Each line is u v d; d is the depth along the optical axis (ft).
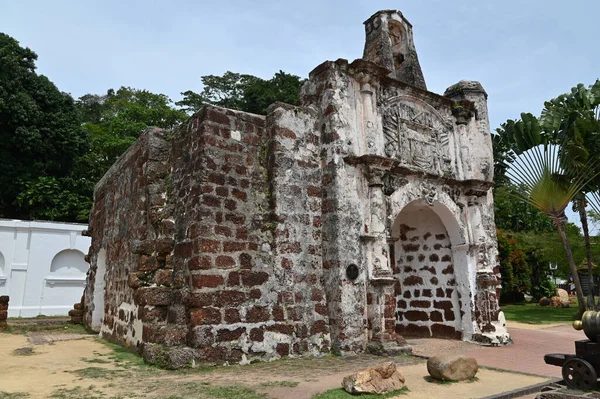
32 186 83.51
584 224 58.34
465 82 41.16
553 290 100.32
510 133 49.75
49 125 88.48
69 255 68.13
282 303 27.99
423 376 22.62
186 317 25.67
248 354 25.86
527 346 34.50
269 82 104.63
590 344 18.66
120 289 34.55
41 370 23.13
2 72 85.87
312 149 31.55
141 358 26.66
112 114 129.90
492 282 36.09
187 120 30.68
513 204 112.16
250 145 29.73
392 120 34.86
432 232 40.09
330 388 19.65
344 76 32.65
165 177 32.07
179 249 27.76
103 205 45.21
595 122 46.01
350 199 30.60
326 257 30.09
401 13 44.55
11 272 62.95
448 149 38.34
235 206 27.84
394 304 30.42
